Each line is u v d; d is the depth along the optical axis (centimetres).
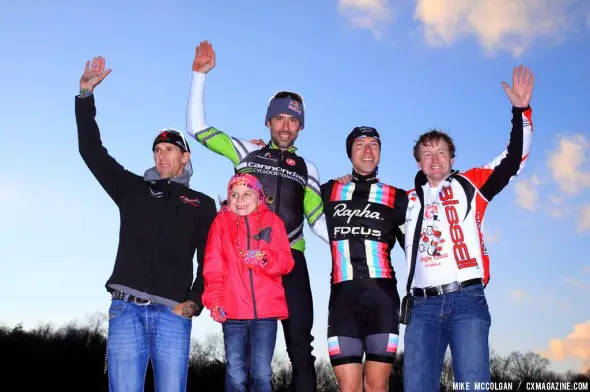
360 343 480
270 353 420
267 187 499
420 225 469
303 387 458
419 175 496
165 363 405
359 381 471
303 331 470
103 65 457
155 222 432
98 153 443
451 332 432
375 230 498
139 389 397
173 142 461
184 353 413
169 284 418
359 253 492
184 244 436
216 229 441
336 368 476
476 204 468
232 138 525
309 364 464
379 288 484
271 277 434
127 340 399
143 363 403
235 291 427
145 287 409
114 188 446
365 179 524
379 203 505
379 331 477
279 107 528
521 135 472
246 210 446
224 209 457
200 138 519
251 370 419
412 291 459
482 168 481
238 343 425
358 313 483
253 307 422
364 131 525
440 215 464
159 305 412
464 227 457
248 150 521
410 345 443
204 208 455
